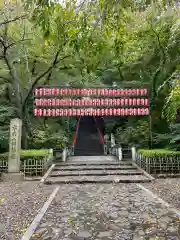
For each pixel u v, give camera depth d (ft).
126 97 50.06
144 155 37.04
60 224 15.67
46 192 25.04
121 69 60.85
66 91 49.03
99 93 49.06
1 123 54.13
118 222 15.94
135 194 23.72
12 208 19.27
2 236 13.78
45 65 54.85
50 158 41.16
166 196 22.74
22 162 35.40
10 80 53.52
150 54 54.39
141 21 44.45
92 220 16.40
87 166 40.14
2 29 45.55
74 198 22.47
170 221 15.84
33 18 10.52
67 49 43.86
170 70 51.29
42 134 55.11
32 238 13.44
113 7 11.16
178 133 43.70
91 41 12.48
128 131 58.54
